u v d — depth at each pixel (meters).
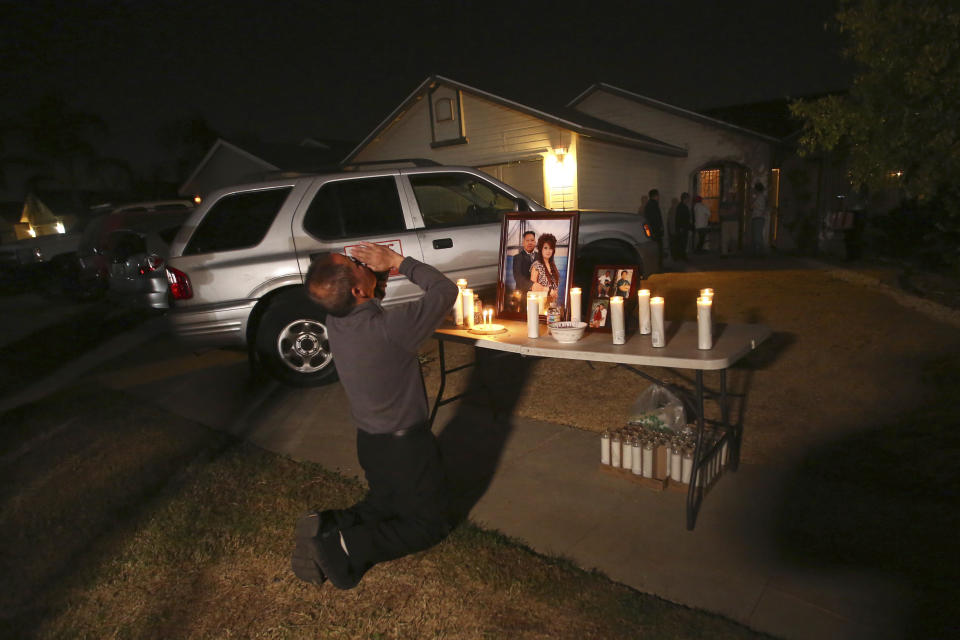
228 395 5.22
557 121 11.34
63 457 4.04
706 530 2.70
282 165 19.03
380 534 2.35
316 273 2.31
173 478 3.60
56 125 28.56
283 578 2.59
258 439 4.19
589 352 2.92
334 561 2.24
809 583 2.29
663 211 14.70
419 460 2.43
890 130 6.69
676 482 3.05
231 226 4.98
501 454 3.66
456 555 2.62
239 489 3.39
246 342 5.04
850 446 3.38
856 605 2.16
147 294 7.14
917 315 6.11
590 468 3.39
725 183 14.82
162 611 2.43
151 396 5.34
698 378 2.69
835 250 12.57
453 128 13.26
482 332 3.54
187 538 2.91
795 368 4.77
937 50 5.99
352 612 2.35
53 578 2.70
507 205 5.98
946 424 3.51
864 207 10.73
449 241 5.47
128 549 2.88
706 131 14.15
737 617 2.15
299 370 5.13
